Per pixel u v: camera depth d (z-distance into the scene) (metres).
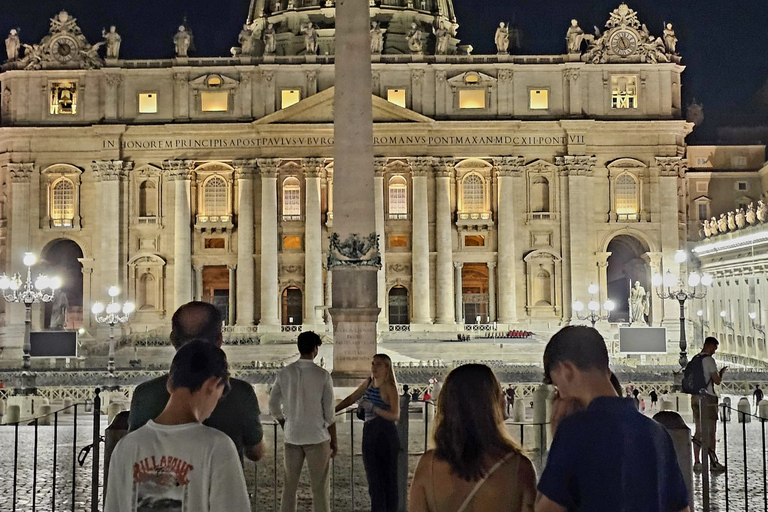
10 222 80.19
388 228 80.75
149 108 80.44
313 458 13.32
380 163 79.25
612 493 6.68
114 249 79.44
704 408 19.27
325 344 70.00
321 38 92.50
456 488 7.13
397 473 14.22
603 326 77.69
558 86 80.12
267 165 79.31
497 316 80.06
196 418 7.22
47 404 37.84
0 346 76.88
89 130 79.50
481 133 79.69
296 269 80.81
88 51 80.44
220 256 80.69
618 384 8.77
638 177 80.31
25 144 80.38
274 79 79.81
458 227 80.19
